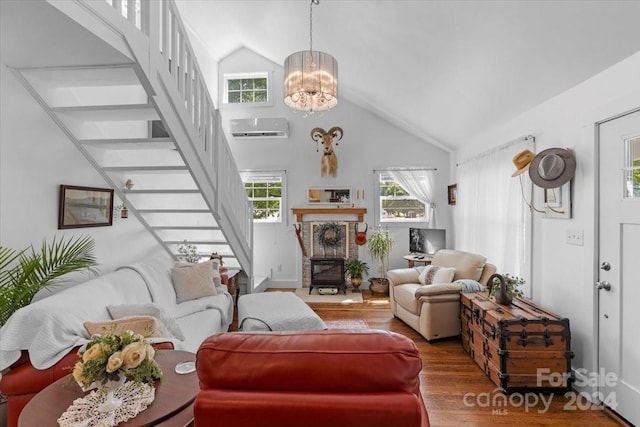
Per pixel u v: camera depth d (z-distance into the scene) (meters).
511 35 2.28
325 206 5.67
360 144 5.67
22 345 1.75
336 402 0.93
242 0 4.00
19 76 2.24
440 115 4.27
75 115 2.60
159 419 1.23
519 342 2.44
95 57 2.04
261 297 3.14
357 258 5.66
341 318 4.16
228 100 5.93
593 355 2.33
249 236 4.71
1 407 1.90
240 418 0.94
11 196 2.22
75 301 2.12
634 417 2.05
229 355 1.00
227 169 3.73
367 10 2.82
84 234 2.90
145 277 2.98
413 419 0.92
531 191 3.04
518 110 3.23
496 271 3.52
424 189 5.57
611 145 2.21
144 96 3.70
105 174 3.08
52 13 1.56
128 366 1.27
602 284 2.26
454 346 3.29
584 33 1.97
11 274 2.05
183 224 4.82
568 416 2.18
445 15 2.39
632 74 2.00
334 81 3.07
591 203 2.34
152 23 2.29
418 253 5.35
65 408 1.31
